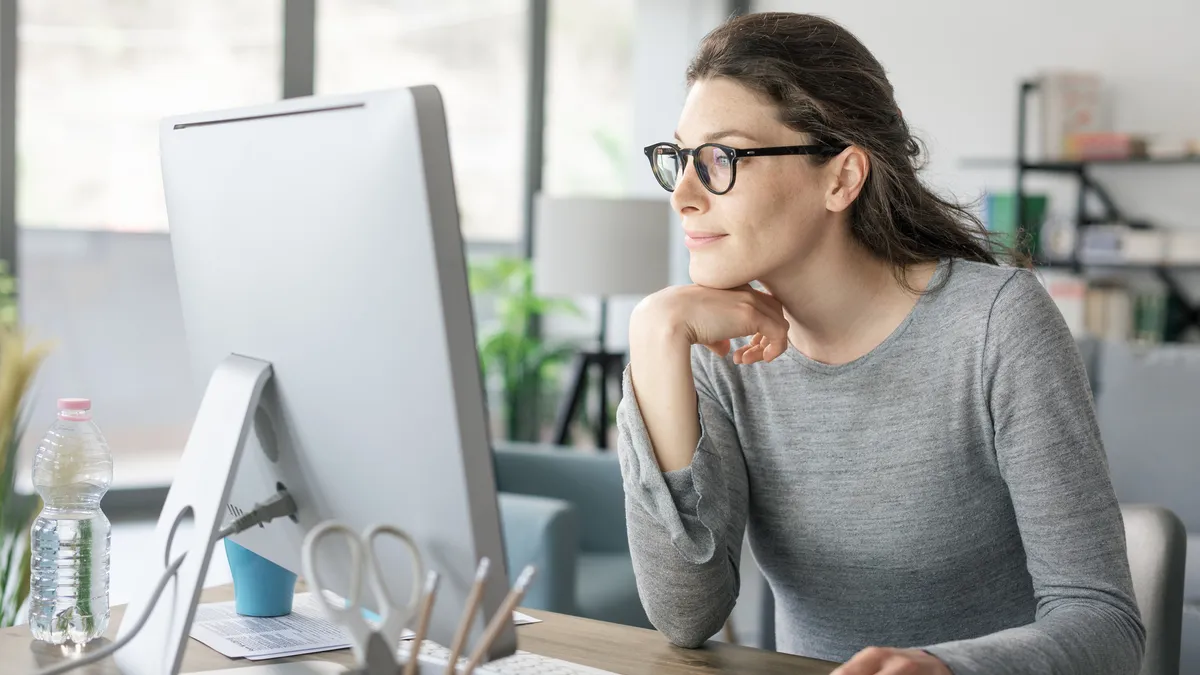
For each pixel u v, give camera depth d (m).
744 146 1.25
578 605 2.89
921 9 5.95
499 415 5.97
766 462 1.43
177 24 5.20
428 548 0.91
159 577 1.06
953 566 1.36
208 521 1.02
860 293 1.34
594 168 6.33
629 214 4.23
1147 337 5.35
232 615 1.34
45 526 1.22
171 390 5.30
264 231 0.99
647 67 6.36
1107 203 5.51
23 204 4.92
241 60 5.33
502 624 0.87
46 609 1.21
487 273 5.89
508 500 2.88
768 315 1.28
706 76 1.28
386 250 0.86
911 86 6.00
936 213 1.39
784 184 1.26
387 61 5.71
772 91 1.25
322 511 1.02
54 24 4.95
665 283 4.32
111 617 1.32
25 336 2.72
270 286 1.00
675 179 1.32
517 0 6.06
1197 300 5.44
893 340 1.34
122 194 5.14
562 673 1.14
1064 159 5.41
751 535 1.48
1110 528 1.23
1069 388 1.26
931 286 1.33
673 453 1.25
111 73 5.09
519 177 6.13
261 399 1.04
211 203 1.06
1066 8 5.58
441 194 0.84
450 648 0.92
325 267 0.92
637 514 1.28
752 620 3.78
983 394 1.29
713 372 1.45
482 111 6.00
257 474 1.10
